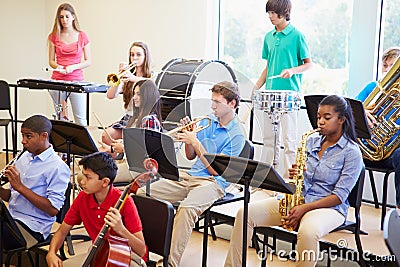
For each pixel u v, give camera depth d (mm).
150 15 5664
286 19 4281
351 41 4465
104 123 6090
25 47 6301
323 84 4770
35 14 6332
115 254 2371
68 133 3289
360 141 3594
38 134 2955
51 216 2998
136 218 2510
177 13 5477
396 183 3271
